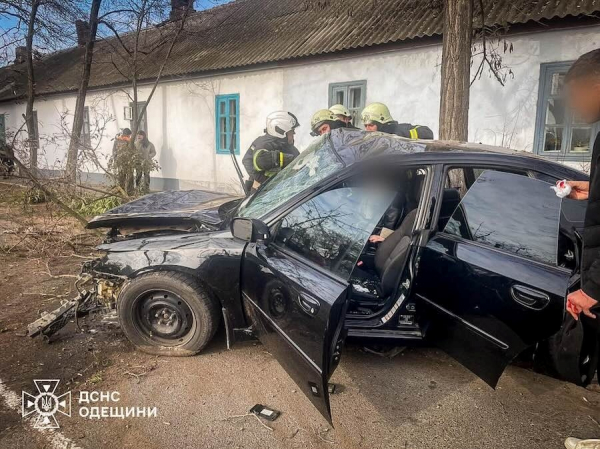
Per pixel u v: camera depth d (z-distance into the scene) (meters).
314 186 2.95
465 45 5.39
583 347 2.43
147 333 3.28
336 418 2.68
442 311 2.73
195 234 3.32
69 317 3.53
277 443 2.46
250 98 11.49
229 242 3.08
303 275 2.53
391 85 9.15
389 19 9.52
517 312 2.45
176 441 2.47
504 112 7.99
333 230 2.96
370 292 3.23
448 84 5.48
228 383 3.00
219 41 13.09
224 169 12.48
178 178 13.70
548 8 7.30
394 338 2.93
